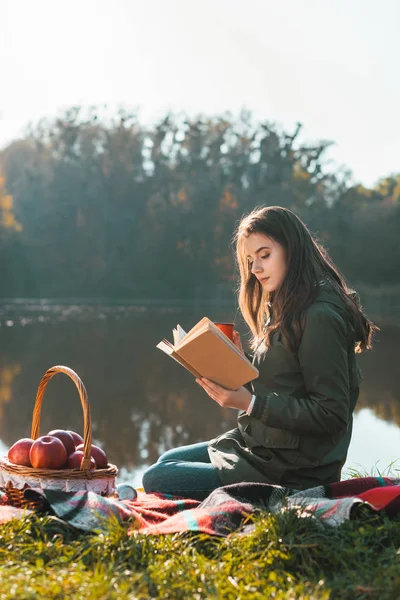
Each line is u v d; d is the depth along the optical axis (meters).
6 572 2.40
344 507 2.79
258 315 3.62
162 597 2.30
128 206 69.25
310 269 3.24
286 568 2.55
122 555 2.59
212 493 3.09
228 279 68.75
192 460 3.62
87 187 69.38
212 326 2.97
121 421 11.62
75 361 18.94
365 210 74.50
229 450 3.41
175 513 3.23
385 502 2.86
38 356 19.75
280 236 3.26
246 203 68.06
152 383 15.64
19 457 3.34
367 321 3.32
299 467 3.20
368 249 71.25
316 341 3.11
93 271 69.06
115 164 69.56
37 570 2.44
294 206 68.75
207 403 13.40
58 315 40.81
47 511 3.08
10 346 21.92
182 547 2.67
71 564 2.52
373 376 15.94
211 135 69.62
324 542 2.64
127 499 3.51
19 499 3.26
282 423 3.10
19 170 72.94
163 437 10.56
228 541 2.68
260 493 3.09
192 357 3.03
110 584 2.30
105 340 24.56
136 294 69.38
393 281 72.19
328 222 68.94
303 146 69.81
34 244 68.31
